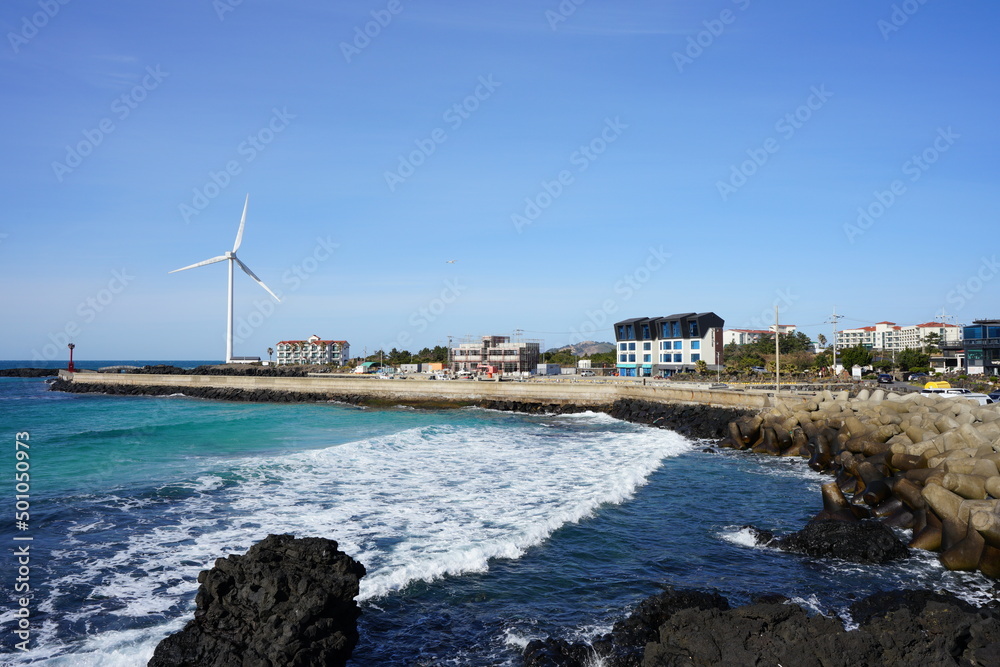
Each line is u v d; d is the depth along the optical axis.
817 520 21.84
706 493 27.55
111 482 27.56
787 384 71.06
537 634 14.24
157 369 116.31
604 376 117.88
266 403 82.19
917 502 21.11
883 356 148.50
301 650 12.12
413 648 13.73
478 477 29.52
